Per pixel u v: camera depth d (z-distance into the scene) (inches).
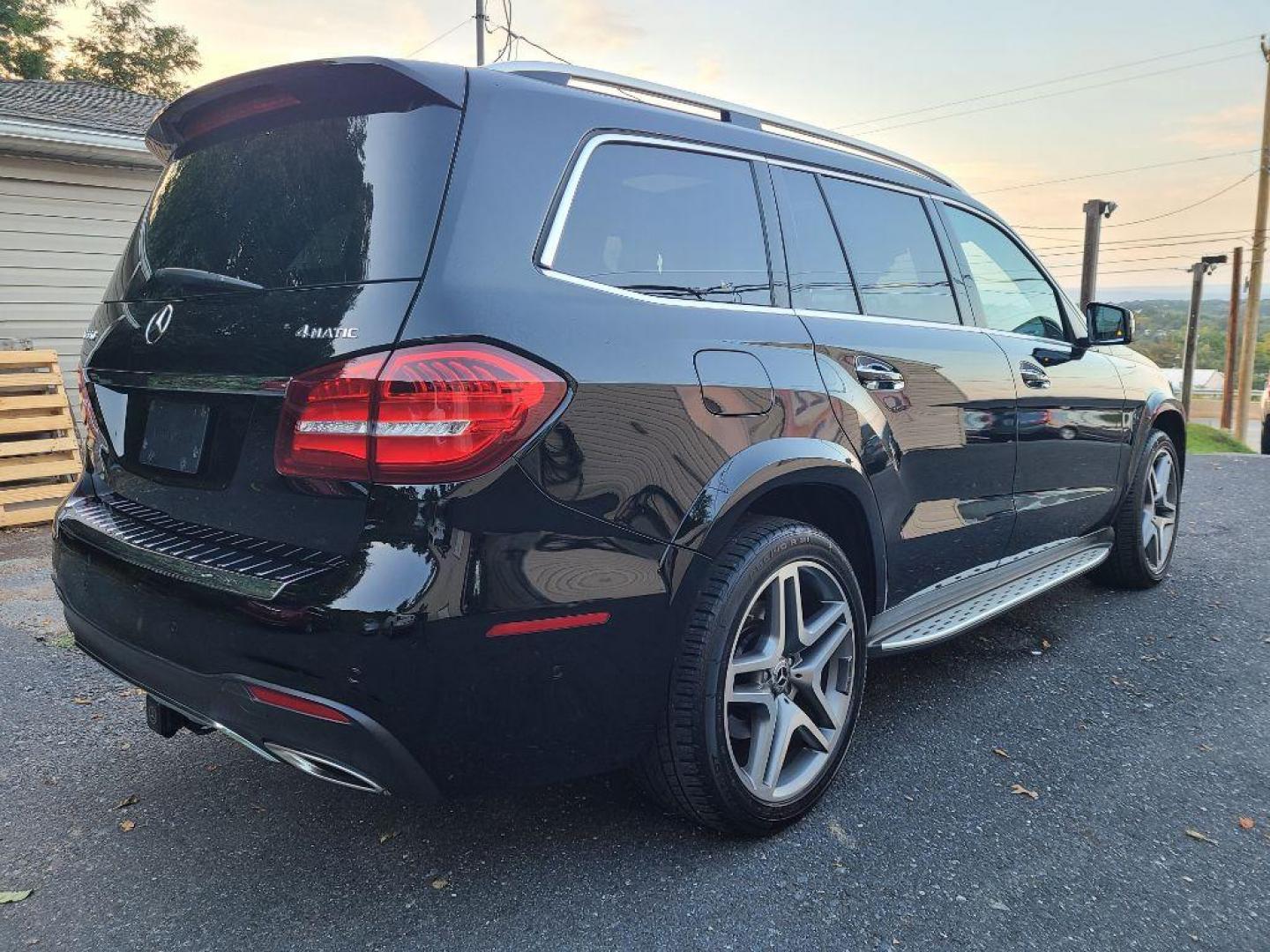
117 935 77.6
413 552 65.6
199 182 89.4
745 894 82.7
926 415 113.3
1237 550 217.6
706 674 82.3
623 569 75.0
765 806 89.4
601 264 80.7
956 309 128.3
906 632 113.0
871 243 115.2
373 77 76.7
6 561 216.2
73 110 363.3
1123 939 76.9
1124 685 133.5
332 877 85.8
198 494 79.7
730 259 94.0
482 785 73.1
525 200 75.5
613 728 78.4
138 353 87.0
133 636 78.4
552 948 75.4
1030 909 80.8
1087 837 92.6
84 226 334.3
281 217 78.7
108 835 93.7
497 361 68.1
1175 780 104.9
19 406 253.4
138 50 1104.2
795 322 98.6
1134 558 175.9
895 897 82.3
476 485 66.7
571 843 91.3
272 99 83.4
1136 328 148.3
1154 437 175.9
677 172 91.1
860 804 98.9
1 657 146.3
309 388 69.0
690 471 80.4
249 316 75.8
